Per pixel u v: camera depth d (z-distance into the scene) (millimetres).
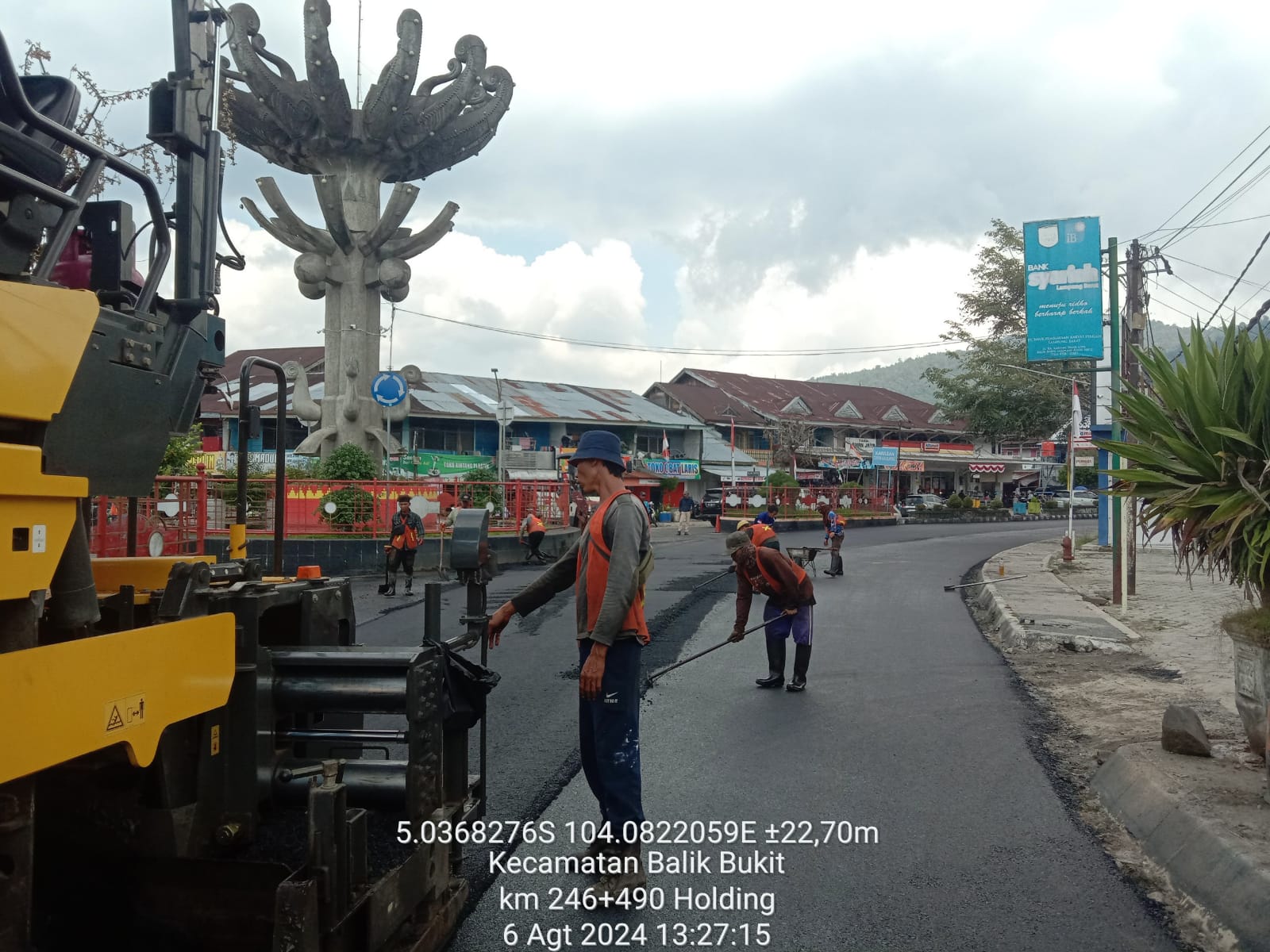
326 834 2561
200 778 2875
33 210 2393
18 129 2467
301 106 19953
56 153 2469
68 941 2963
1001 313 44469
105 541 4609
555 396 41938
